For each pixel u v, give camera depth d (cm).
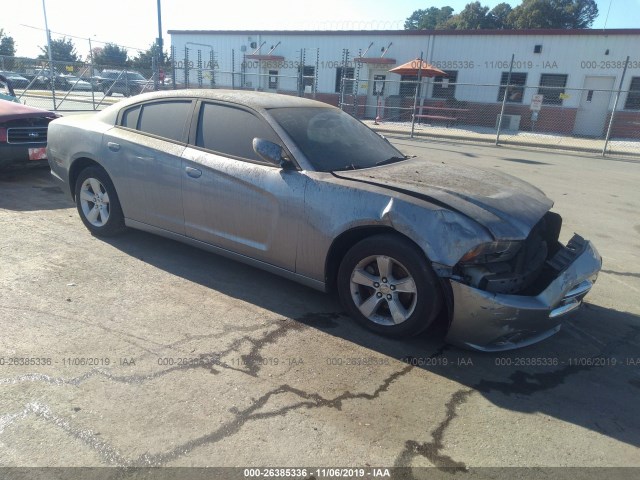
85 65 2059
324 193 353
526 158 1387
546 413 283
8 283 399
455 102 2295
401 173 386
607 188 985
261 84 2742
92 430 247
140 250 489
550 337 372
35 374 287
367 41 2434
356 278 354
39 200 642
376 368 315
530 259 346
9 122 668
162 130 452
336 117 455
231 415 263
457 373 316
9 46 4075
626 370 333
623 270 524
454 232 308
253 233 393
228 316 370
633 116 2044
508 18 5038
